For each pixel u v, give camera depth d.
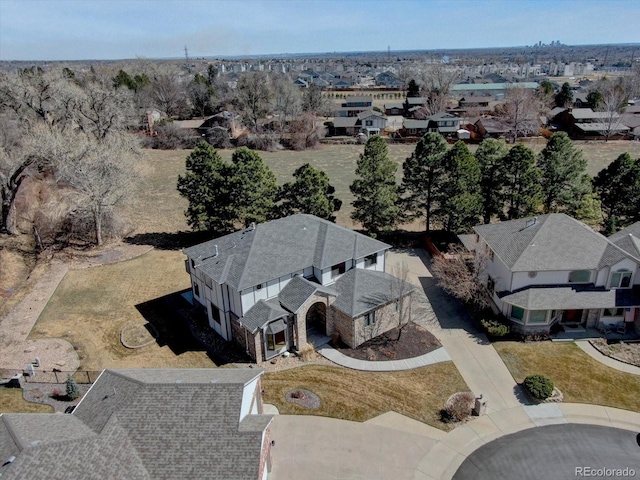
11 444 17.66
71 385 27.05
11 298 38.66
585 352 31.14
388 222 47.47
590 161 83.62
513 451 23.69
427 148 45.38
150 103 127.75
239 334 31.67
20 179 48.41
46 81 59.97
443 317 35.47
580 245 33.47
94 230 49.78
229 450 18.56
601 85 146.75
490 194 46.03
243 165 44.81
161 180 77.69
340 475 22.44
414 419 25.91
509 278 33.09
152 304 37.84
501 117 117.00
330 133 119.38
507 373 29.39
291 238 34.50
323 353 31.45
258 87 112.81
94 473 17.11
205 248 35.06
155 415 19.69
